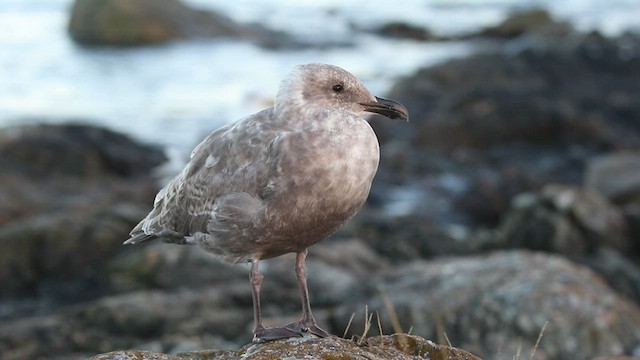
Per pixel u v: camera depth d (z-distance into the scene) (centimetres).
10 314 1373
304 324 675
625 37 2983
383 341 663
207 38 3753
